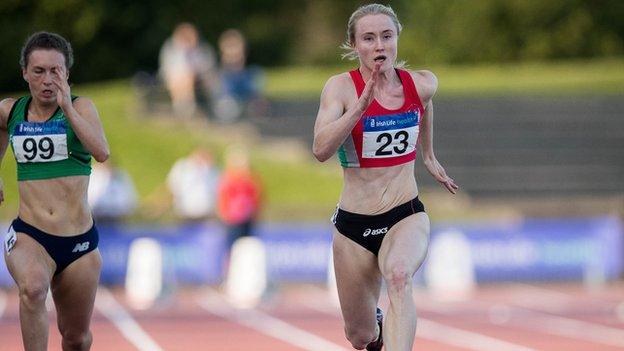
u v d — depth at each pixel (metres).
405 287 22.03
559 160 87.06
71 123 22.67
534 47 125.12
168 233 64.19
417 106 22.98
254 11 147.62
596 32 125.69
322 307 55.22
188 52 87.62
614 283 67.81
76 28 125.44
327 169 82.75
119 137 84.50
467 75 112.88
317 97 95.25
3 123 23.59
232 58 88.56
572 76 108.75
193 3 137.62
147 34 130.75
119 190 62.25
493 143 88.81
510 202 79.31
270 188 78.62
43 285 22.75
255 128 87.38
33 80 23.02
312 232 65.12
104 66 128.75
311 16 154.25
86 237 23.48
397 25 22.95
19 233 23.19
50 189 23.25
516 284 67.06
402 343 21.64
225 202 59.38
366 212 23.11
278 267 64.81
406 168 23.28
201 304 56.75
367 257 23.30
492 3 126.50
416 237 22.77
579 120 92.94
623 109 96.00
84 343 24.42
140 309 54.34
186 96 87.81
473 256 66.50
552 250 67.50
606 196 82.81
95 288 23.81
